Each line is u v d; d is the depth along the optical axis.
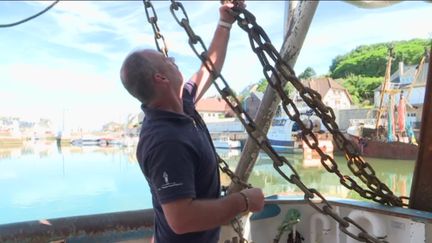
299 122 1.85
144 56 1.77
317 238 3.06
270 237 3.11
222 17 2.30
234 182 2.14
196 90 2.18
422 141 2.75
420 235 2.54
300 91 1.80
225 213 1.69
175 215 1.58
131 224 2.62
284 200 3.05
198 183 1.76
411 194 2.81
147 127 1.74
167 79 1.77
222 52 2.28
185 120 1.76
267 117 2.41
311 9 2.30
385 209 2.68
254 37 1.82
